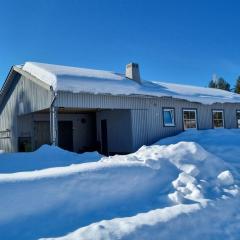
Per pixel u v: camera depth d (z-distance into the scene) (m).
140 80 20.12
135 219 5.46
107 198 6.31
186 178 7.42
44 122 19.36
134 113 17.33
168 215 5.66
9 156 10.26
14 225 5.10
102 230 4.98
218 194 7.02
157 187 7.14
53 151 10.87
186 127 19.89
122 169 7.08
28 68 18.28
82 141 20.61
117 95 16.11
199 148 8.98
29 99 17.97
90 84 15.88
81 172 6.53
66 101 14.83
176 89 21.62
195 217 5.80
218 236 5.50
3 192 5.43
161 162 7.98
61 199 5.84
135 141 17.23
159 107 18.56
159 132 18.36
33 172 6.47
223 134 17.25
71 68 19.02
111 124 18.88
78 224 5.40
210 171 8.23
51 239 4.74
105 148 19.39
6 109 21.69
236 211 6.46
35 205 5.53
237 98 25.06
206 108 21.39
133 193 6.70
